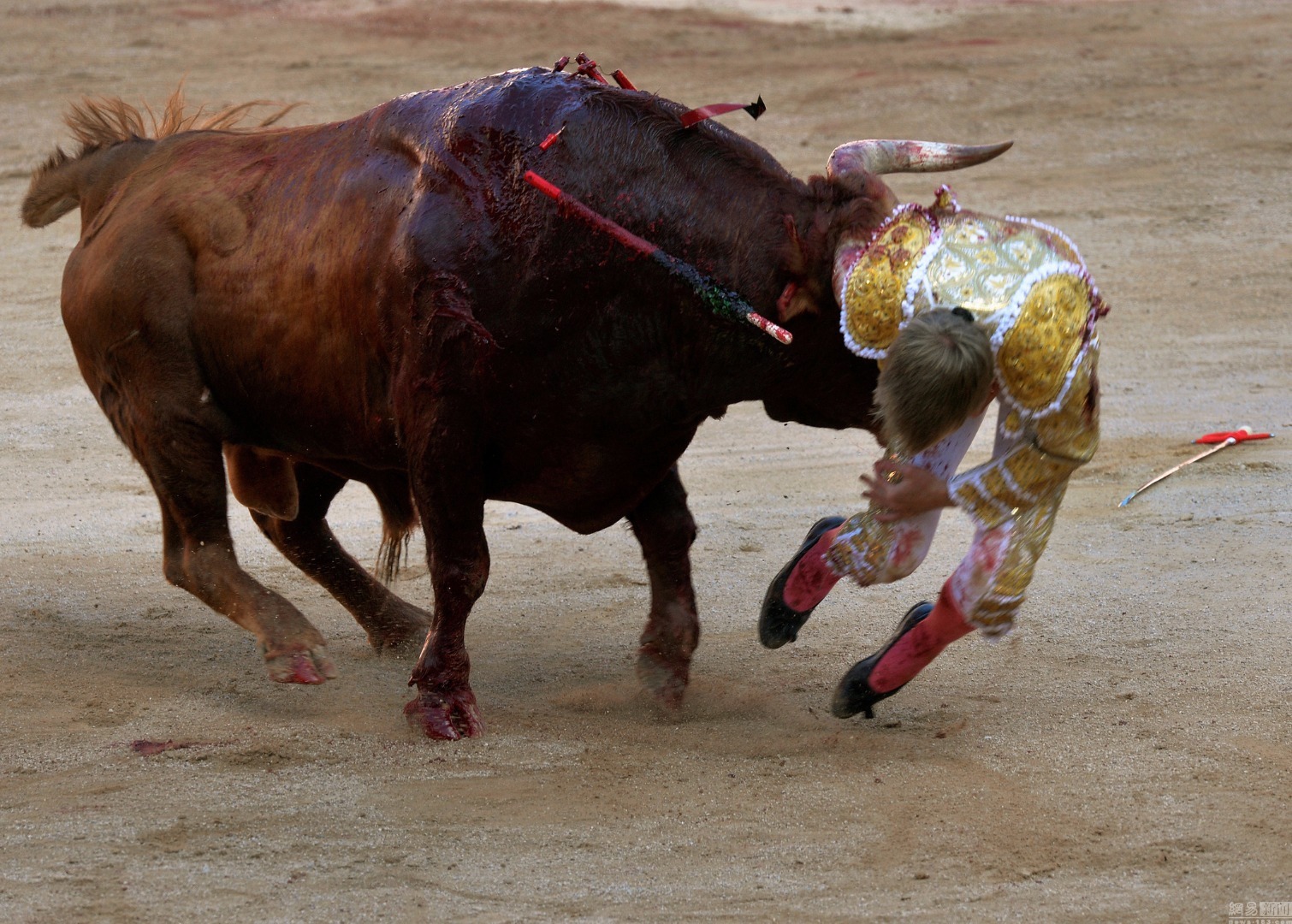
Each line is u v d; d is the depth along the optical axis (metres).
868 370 14.11
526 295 14.12
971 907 11.52
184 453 16.86
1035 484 13.05
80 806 13.48
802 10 66.25
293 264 15.76
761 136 49.28
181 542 17.69
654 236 13.96
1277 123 49.84
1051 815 13.04
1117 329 36.41
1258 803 13.23
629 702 16.22
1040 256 12.47
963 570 13.63
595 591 20.62
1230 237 42.25
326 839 12.77
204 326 16.47
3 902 11.66
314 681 16.28
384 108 15.77
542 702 16.39
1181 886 11.80
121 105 19.02
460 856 12.45
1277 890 11.71
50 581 21.06
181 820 13.16
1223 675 16.42
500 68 56.62
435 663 15.18
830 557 14.01
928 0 68.44
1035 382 12.30
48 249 43.91
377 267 14.97
